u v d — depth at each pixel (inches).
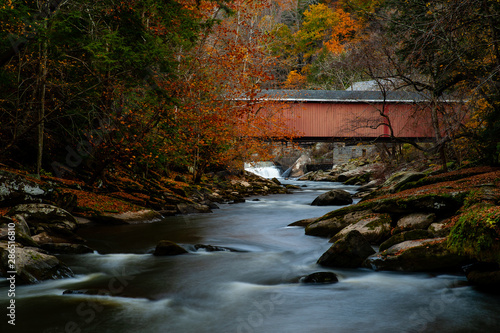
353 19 1781.5
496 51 402.9
